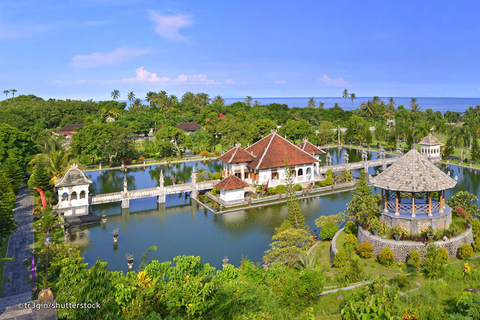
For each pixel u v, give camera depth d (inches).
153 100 7288.4
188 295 738.2
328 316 782.5
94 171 3289.9
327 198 2336.4
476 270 952.3
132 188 2674.7
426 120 5457.7
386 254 1120.2
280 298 852.0
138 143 4584.2
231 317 723.4
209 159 3878.0
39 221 1652.3
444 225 1215.6
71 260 948.0
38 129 4165.8
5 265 1325.0
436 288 865.5
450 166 3415.4
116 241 1652.3
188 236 1726.1
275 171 2511.1
